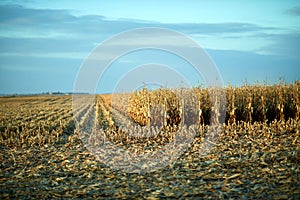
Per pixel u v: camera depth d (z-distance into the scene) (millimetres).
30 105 48219
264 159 11688
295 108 20094
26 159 13484
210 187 9398
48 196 9195
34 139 17250
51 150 15125
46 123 24766
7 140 17219
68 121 26000
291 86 20750
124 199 8820
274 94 20734
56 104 50625
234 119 19641
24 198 9047
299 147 12969
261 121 20156
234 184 9547
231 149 13555
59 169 11938
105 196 9117
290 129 16203
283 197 8312
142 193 9234
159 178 10477
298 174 10070
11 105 48375
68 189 9750
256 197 8500
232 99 19969
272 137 15117
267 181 9625
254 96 20672
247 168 10977
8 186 10078
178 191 9219
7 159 13516
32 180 10695
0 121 26438
